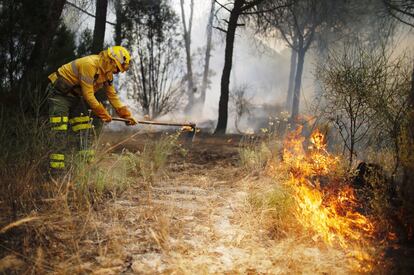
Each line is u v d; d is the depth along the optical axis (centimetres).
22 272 294
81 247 340
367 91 535
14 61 780
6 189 433
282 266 319
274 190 458
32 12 782
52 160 490
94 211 422
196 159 789
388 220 397
